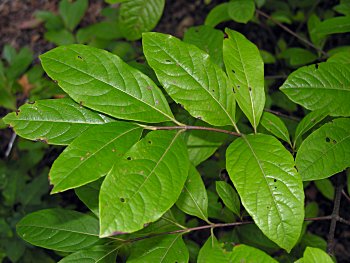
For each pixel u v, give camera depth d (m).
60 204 0.92
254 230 0.57
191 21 1.17
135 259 0.40
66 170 0.31
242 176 0.34
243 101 0.38
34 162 0.91
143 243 0.41
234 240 0.58
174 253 0.40
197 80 0.37
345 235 0.86
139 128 0.35
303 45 0.94
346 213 0.87
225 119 0.37
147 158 0.33
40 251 0.80
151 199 0.30
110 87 0.36
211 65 0.38
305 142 0.38
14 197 0.84
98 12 1.26
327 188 0.70
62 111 0.36
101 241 0.44
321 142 0.38
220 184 0.47
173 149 0.34
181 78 0.37
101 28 0.92
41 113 0.36
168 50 0.38
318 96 0.41
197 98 0.37
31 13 1.28
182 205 0.44
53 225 0.44
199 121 0.48
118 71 0.36
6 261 0.88
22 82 1.02
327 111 0.40
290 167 0.34
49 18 0.97
